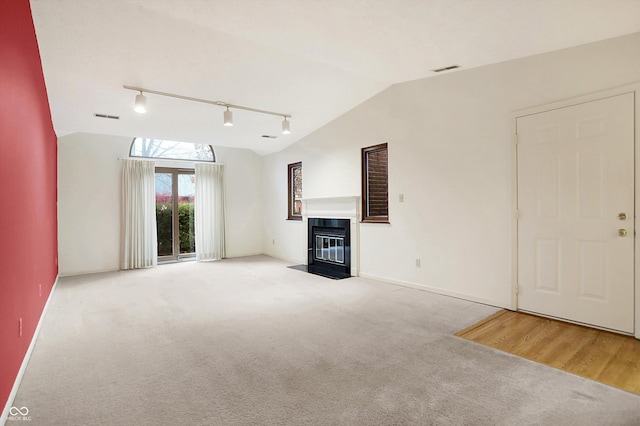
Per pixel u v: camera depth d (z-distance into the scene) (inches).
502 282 137.6
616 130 106.2
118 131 216.2
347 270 215.3
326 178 230.1
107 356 96.7
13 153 78.3
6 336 70.2
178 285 188.1
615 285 107.6
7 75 72.1
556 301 121.9
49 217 160.9
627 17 93.3
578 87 114.6
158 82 149.1
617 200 106.4
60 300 158.2
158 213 265.4
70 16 102.7
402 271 180.1
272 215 299.3
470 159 146.9
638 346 98.5
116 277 211.9
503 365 89.0
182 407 71.1
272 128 229.9
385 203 200.1
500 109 136.2
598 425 64.4
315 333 113.3
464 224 150.3
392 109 181.0
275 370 87.5
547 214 123.1
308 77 158.7
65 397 75.2
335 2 94.3
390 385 79.5
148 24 109.2
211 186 281.7
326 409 70.1
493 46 117.8
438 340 106.2
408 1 91.9
